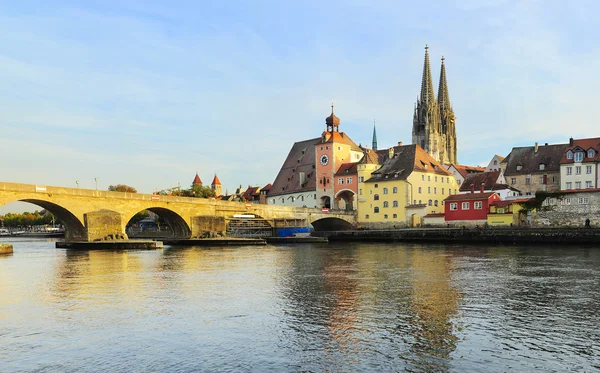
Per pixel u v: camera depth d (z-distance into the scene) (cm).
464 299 2808
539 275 3862
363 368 1634
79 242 8075
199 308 2586
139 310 2542
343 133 15712
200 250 7631
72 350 1848
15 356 1781
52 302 2788
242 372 1605
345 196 14850
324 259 5638
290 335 2031
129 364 1689
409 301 2750
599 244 7450
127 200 8744
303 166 16825
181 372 1609
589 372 1611
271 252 7062
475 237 8944
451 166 15500
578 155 11525
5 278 3888
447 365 1667
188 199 9856
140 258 5944
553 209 9244
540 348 1853
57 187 7750
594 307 2577
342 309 2539
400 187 12738
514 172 13050
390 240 10381
